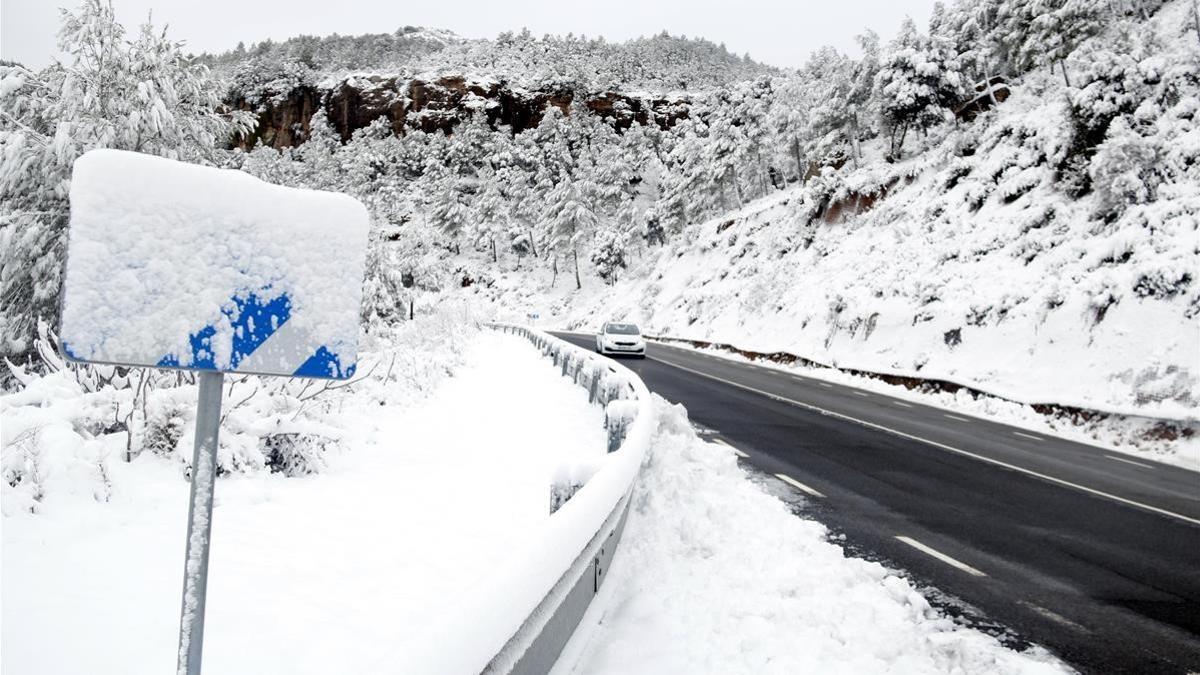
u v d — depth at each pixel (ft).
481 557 14.64
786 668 11.65
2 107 45.47
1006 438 44.57
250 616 10.98
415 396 38.93
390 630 10.89
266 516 16.31
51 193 44.75
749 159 225.76
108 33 43.65
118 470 17.35
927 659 12.53
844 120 183.11
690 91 530.68
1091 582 17.52
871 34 176.86
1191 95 81.20
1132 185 71.82
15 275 44.09
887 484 27.78
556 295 281.95
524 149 375.66
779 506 22.76
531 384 50.08
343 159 364.79
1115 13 128.98
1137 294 58.75
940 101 155.63
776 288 131.75
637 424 20.33
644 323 188.85
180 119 47.62
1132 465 38.24
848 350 91.81
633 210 275.18
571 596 10.89
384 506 18.08
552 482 14.78
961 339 74.79
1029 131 104.47
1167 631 14.58
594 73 522.47
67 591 11.14
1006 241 86.63
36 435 15.87
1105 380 55.01
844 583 15.93
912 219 116.37
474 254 318.04
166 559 12.93
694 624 13.07
